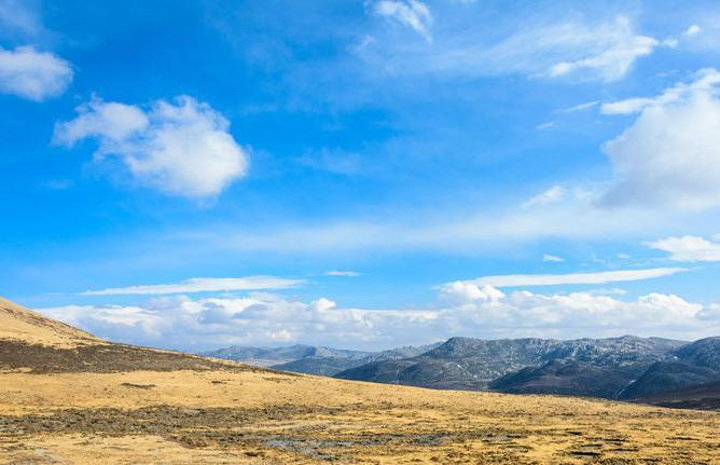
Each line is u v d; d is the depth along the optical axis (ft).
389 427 230.89
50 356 345.72
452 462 148.66
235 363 434.30
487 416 282.15
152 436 191.83
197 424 228.63
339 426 232.94
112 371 338.95
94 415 236.43
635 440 192.54
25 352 343.67
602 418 285.23
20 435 181.88
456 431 218.38
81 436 184.75
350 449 172.35
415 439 196.13
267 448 172.65
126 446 167.32
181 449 165.68
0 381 284.20
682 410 362.12
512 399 375.25
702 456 156.15
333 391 351.25
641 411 344.08
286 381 375.45
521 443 185.68
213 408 278.46
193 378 349.41
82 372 325.21
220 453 159.94
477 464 146.20
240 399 305.12
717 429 233.35
